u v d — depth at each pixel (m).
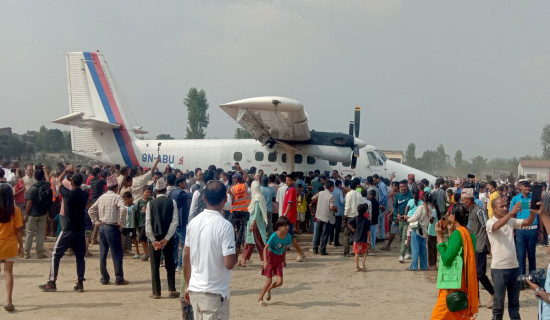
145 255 12.34
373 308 8.23
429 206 11.53
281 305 8.39
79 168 17.02
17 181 15.10
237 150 21.69
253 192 11.55
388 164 21.66
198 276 4.61
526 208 9.37
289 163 20.97
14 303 8.28
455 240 5.72
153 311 7.84
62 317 7.44
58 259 9.10
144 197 12.18
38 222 12.25
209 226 4.61
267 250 8.37
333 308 8.22
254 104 15.79
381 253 14.17
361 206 11.34
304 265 12.20
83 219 9.16
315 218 13.86
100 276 10.52
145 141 22.67
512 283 6.96
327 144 19.95
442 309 5.87
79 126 22.22
